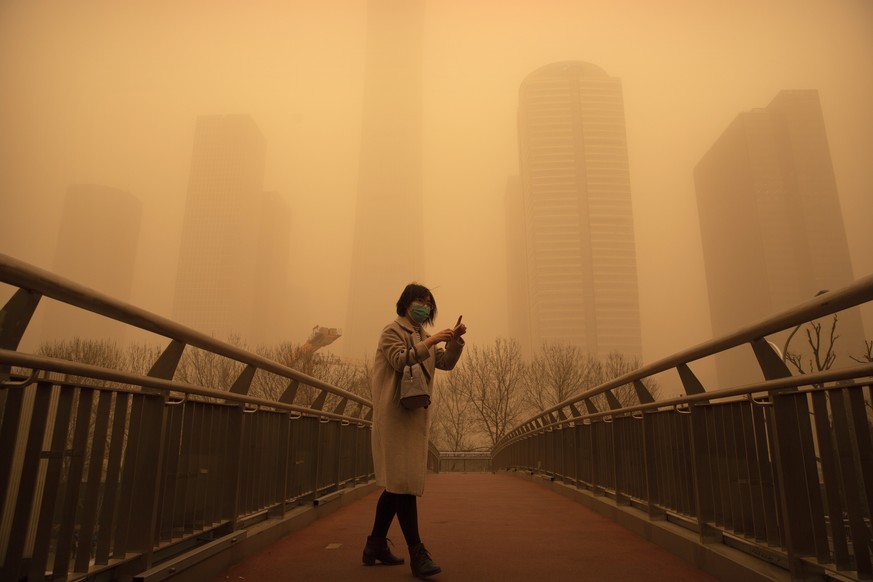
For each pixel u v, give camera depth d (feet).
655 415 15.55
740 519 10.93
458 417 133.59
